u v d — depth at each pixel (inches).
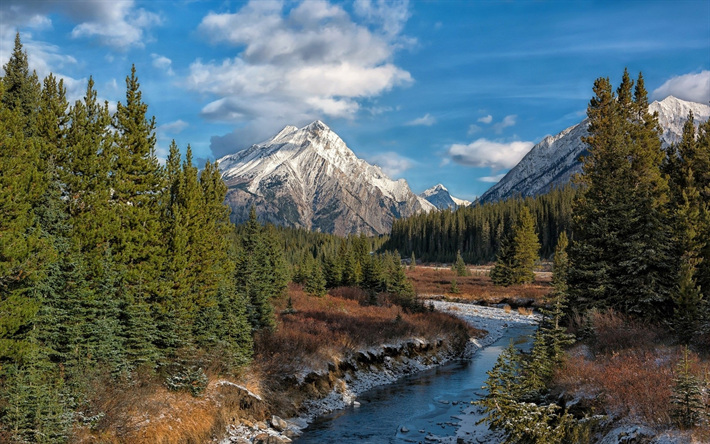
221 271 1092.5
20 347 558.9
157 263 906.7
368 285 2428.6
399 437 770.2
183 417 709.3
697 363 649.0
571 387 673.6
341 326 1341.0
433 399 1000.9
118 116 983.6
